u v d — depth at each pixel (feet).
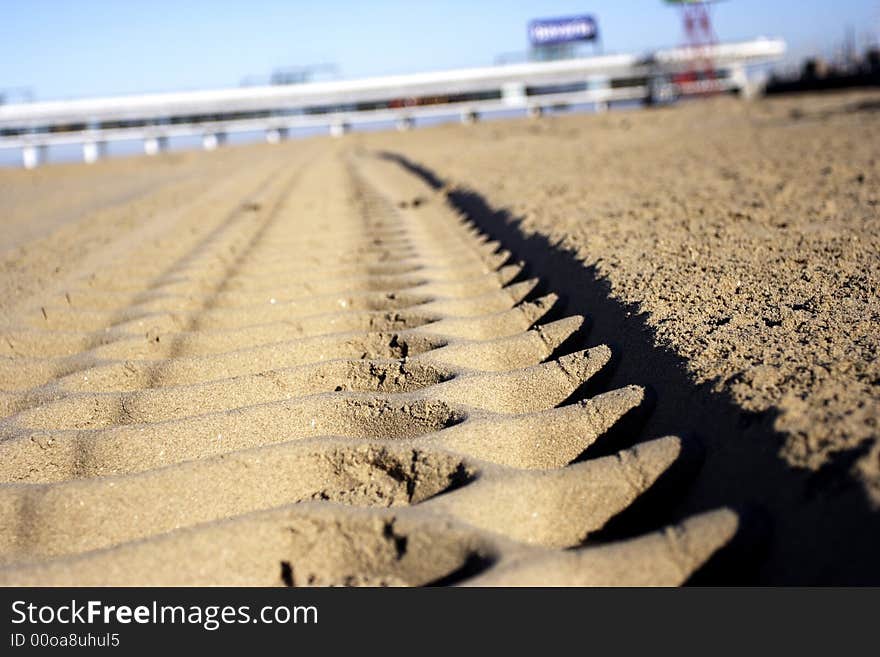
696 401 6.32
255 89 124.06
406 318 10.43
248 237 18.84
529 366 8.18
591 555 4.68
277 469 6.15
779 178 19.16
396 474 6.03
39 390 8.28
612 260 11.05
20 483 6.09
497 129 78.84
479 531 4.98
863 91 88.38
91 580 4.86
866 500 4.38
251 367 8.91
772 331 7.24
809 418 5.26
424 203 25.09
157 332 10.41
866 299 7.92
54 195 39.81
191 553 5.06
